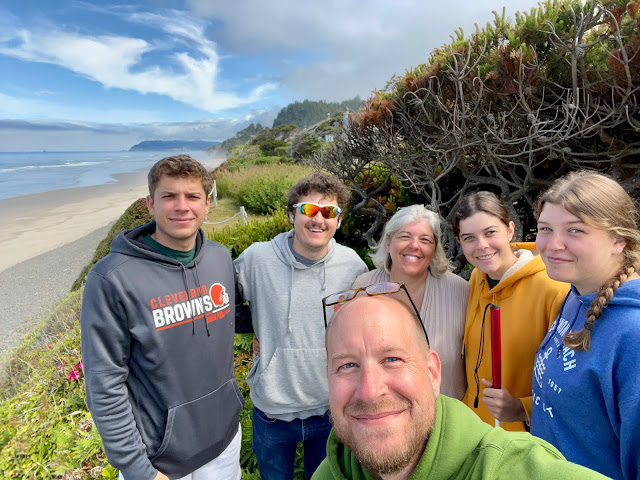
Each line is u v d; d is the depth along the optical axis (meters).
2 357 3.13
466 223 1.02
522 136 1.86
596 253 0.68
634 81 1.48
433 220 1.13
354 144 2.90
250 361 2.08
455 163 2.00
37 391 2.06
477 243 1.00
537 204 0.81
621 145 1.73
